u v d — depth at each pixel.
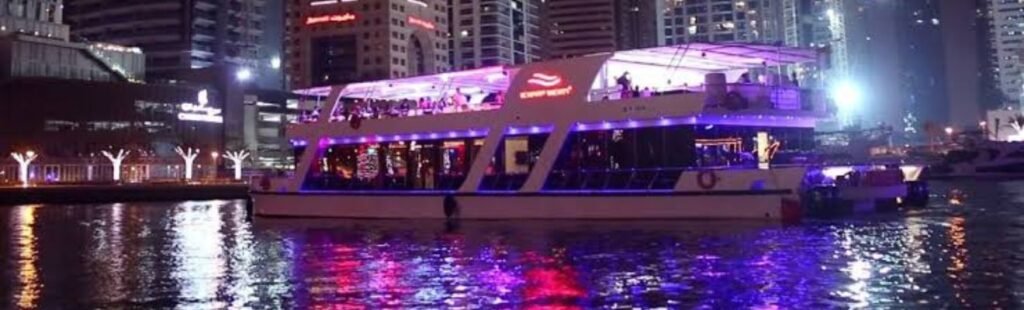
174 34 164.50
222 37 168.00
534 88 34.50
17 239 35.22
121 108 126.75
